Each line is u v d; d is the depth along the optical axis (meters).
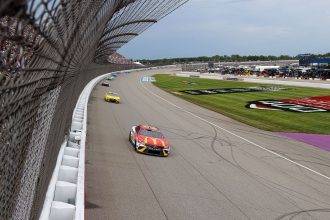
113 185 11.85
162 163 15.62
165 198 11.27
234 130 26.69
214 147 20.31
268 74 91.75
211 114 34.75
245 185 13.66
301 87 64.56
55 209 7.06
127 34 13.47
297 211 11.43
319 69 78.62
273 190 13.38
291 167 17.23
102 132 21.17
